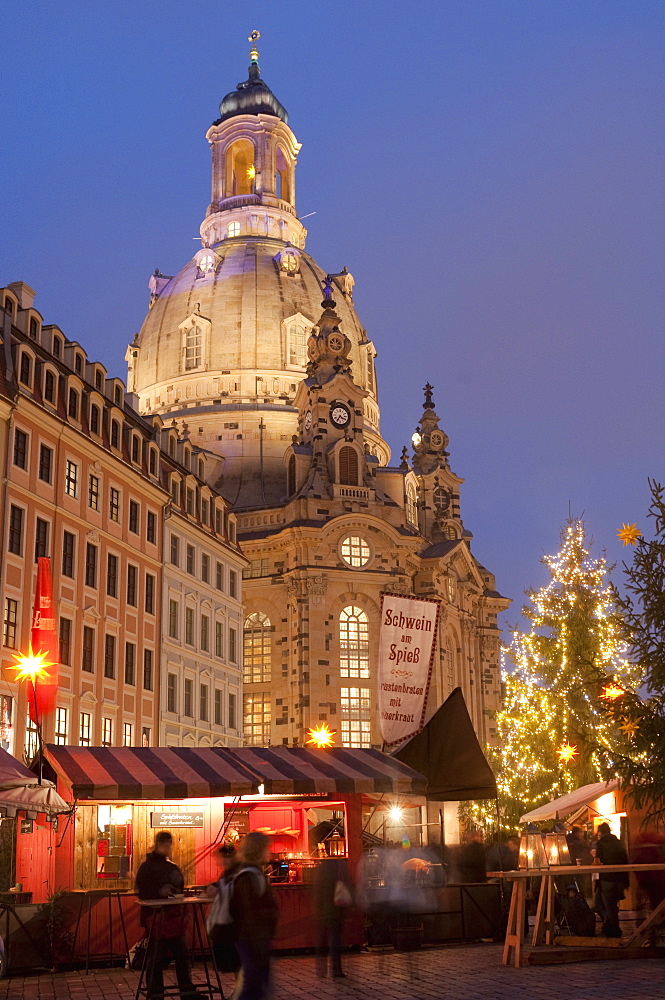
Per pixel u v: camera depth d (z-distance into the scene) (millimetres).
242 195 148500
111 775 29703
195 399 128875
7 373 50125
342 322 138125
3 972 25922
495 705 129875
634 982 22625
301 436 121250
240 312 130750
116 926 28766
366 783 31641
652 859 33156
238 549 80688
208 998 21891
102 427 59469
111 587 59062
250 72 160875
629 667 54500
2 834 33344
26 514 50844
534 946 28312
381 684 33625
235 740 76938
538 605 61625
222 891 16938
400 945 30703
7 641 48719
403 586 111188
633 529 31391
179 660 67500
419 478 135000
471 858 37344
